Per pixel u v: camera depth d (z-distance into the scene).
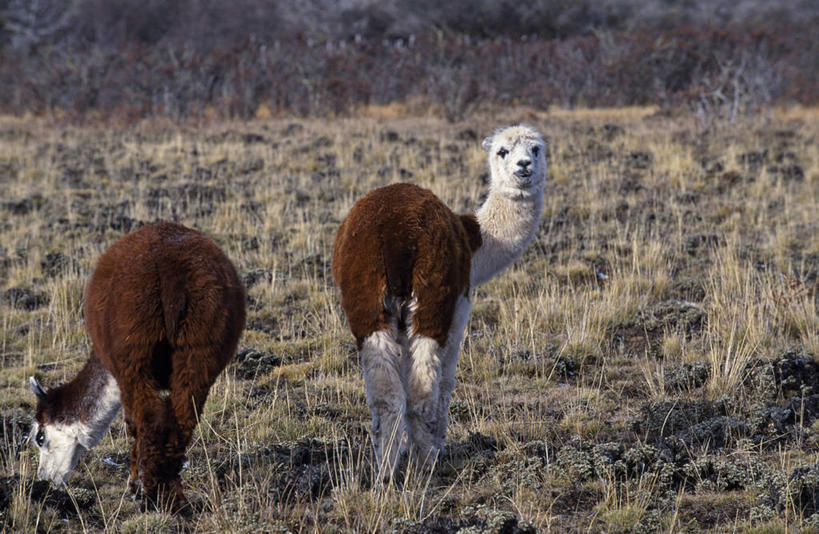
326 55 109.19
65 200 54.81
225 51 119.25
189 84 97.00
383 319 19.94
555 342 33.38
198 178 61.09
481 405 27.56
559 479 21.41
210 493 20.38
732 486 21.02
